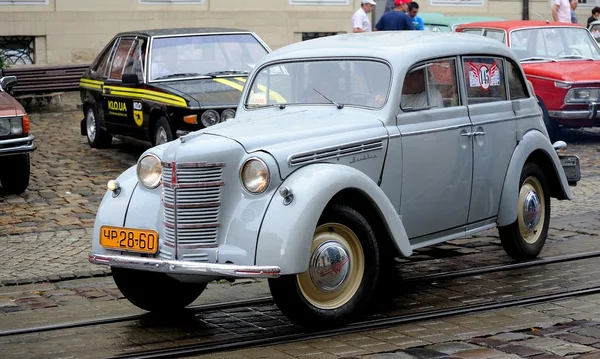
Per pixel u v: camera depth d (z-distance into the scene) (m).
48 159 17.55
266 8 28.70
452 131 9.12
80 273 10.12
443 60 9.25
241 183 7.66
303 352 7.27
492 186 9.69
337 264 7.83
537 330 7.72
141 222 7.96
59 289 9.57
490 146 9.61
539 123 10.42
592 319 8.05
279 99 9.29
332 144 8.01
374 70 8.84
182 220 7.66
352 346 7.39
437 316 8.23
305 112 8.86
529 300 8.71
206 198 7.64
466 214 9.41
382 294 9.12
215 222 7.66
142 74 16.11
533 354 7.02
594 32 25.80
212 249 7.64
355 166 8.19
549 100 18.84
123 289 8.41
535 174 10.33
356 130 8.31
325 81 9.09
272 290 7.64
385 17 21.45
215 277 7.88
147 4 27.03
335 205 7.84
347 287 7.95
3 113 14.16
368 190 7.93
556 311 8.34
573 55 19.89
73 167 16.73
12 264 10.59
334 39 9.62
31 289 9.60
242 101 9.52
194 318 8.48
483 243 11.41
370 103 8.72
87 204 13.86
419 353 7.11
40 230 12.28
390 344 7.42
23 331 8.02
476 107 9.50
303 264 7.41
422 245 8.94
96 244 8.16
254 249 7.46
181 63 16.14
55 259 10.80
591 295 8.95
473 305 8.62
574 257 10.48
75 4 26.20
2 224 12.63
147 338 7.84
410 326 7.98
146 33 16.75
